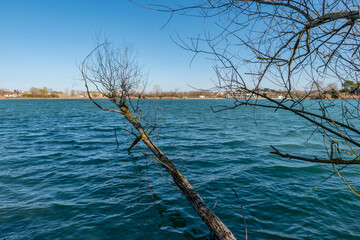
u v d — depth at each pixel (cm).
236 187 647
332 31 176
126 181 699
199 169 805
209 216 410
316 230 445
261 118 2894
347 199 567
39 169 807
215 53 199
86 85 707
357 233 436
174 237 425
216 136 1493
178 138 1403
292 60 193
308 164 855
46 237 424
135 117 731
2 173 758
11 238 421
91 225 462
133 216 497
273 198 577
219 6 180
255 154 1016
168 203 556
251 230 445
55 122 2353
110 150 1103
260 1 177
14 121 2369
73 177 730
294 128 1875
